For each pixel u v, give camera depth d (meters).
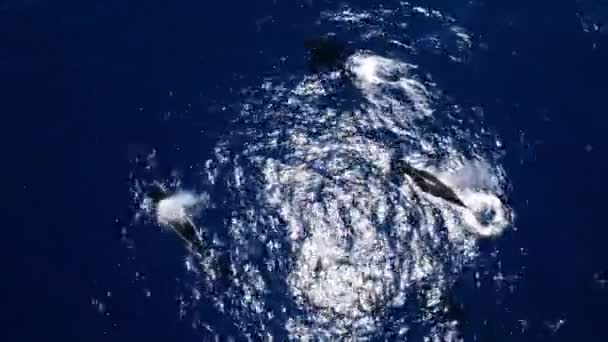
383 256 48.78
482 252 49.03
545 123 54.16
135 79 56.25
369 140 53.25
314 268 48.34
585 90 55.75
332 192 51.03
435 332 46.12
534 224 50.25
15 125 54.44
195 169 52.16
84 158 53.03
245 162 52.34
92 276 48.47
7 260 49.31
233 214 50.31
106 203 51.19
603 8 59.53
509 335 46.31
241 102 54.81
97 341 46.28
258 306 47.00
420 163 52.31
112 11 59.34
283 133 53.53
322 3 59.22
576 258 49.16
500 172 52.16
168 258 48.78
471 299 47.38
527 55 57.12
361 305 47.06
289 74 55.91
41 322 47.09
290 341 45.78
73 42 58.03
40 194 51.78
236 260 48.59
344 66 56.16
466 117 54.09
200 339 45.88
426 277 48.09
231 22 58.56
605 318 47.16
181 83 55.88
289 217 50.16
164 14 59.09
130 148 53.22
